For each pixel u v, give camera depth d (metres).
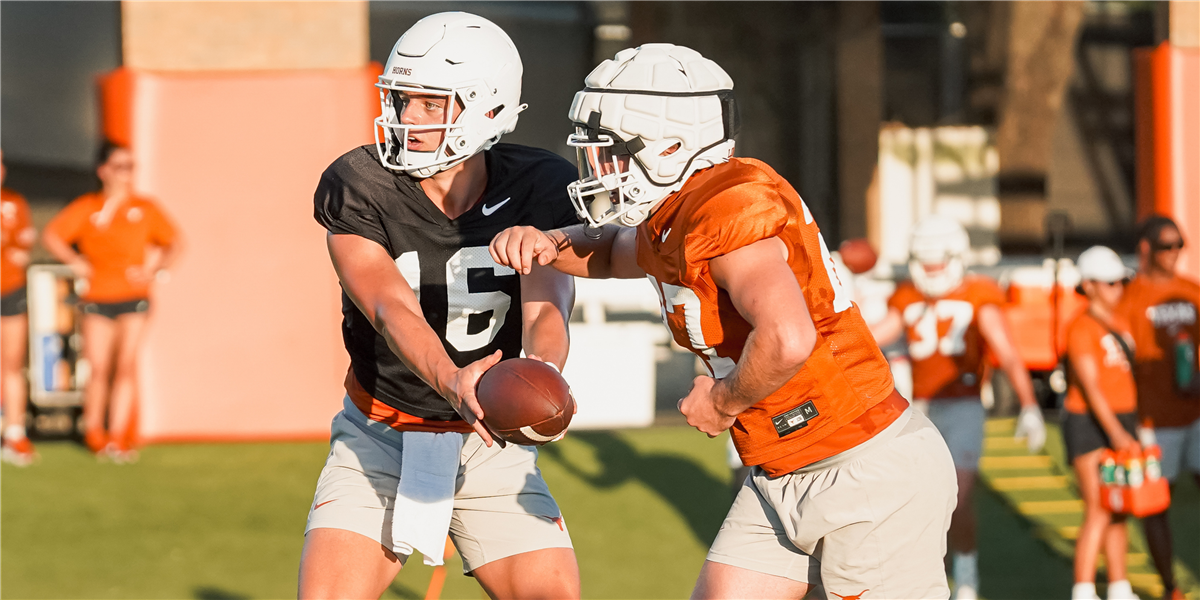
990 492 24.83
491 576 10.71
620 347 31.06
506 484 10.69
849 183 50.97
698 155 8.98
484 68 9.84
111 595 17.61
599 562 19.44
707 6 50.59
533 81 46.59
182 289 29.31
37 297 29.89
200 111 29.34
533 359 9.13
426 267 10.23
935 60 54.19
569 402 8.95
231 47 29.36
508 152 10.70
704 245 8.59
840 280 9.58
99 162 27.09
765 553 10.06
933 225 18.41
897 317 18.86
